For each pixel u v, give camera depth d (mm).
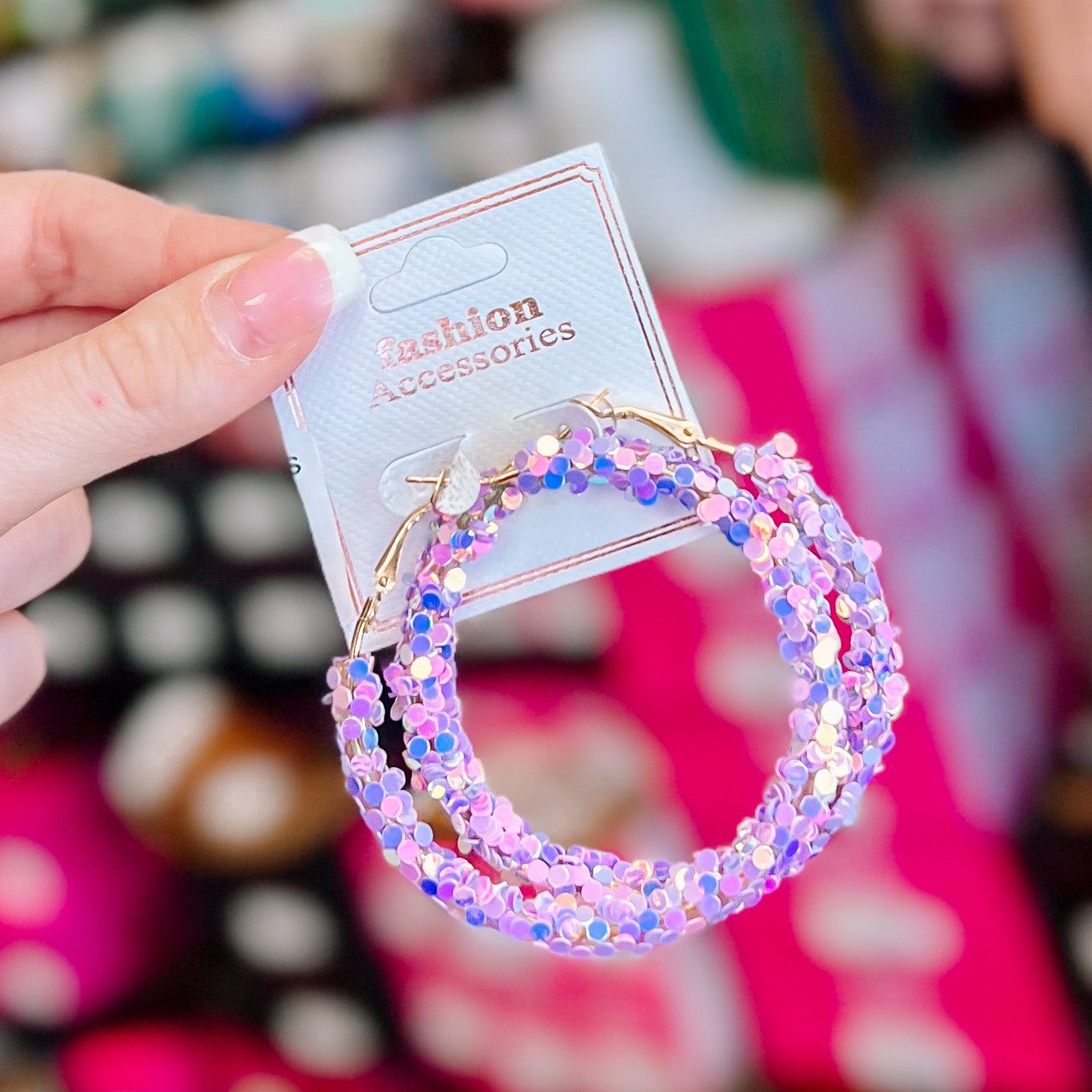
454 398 377
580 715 498
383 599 383
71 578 509
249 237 404
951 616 481
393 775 377
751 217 469
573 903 384
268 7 474
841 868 499
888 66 463
